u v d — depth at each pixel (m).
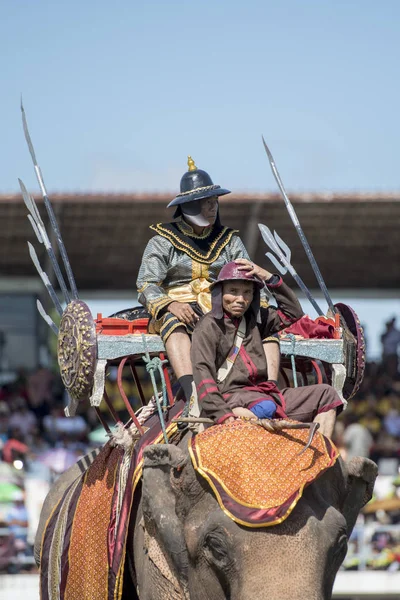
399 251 55.81
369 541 40.59
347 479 14.20
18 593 38.44
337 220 51.28
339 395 16.83
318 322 17.83
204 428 14.70
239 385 15.03
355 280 62.03
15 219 50.16
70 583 17.30
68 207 49.22
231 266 15.17
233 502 13.09
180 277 17.64
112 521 15.88
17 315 58.88
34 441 51.09
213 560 13.12
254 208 49.12
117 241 53.22
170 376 17.16
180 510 13.88
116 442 15.92
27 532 40.19
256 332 15.39
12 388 55.53
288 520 12.98
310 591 12.48
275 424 13.86
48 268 57.41
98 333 16.95
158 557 14.38
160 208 49.50
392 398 56.69
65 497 18.72
